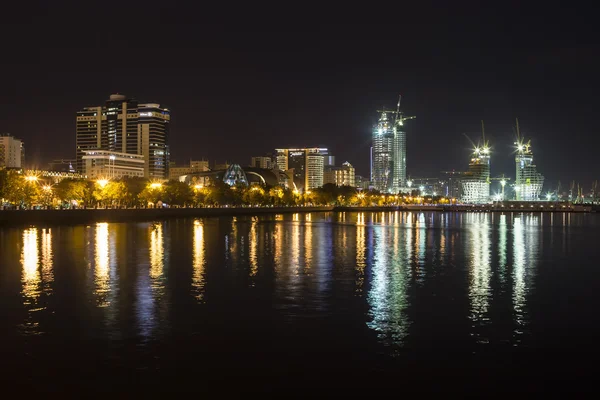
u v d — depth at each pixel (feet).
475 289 173.99
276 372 96.73
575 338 117.70
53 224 482.69
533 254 286.66
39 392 87.56
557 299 158.30
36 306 142.41
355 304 149.28
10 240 322.34
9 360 101.04
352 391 89.45
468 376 95.81
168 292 163.32
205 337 116.16
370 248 309.83
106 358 102.42
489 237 420.77
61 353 104.94
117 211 578.25
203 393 87.92
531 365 101.19
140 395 86.94
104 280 182.80
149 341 112.88
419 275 203.41
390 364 101.04
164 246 299.99
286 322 128.88
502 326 127.03
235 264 228.22
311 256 262.67
